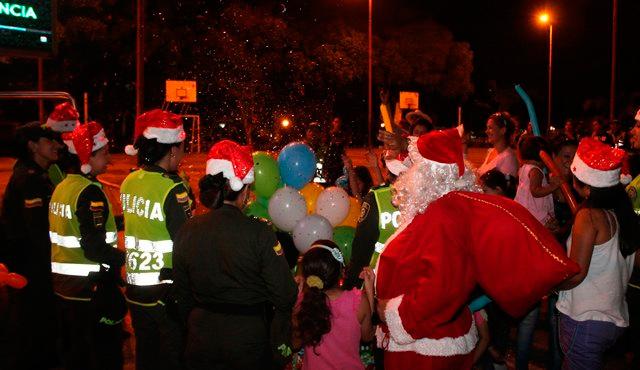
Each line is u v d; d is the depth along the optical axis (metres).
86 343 4.89
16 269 5.52
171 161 4.69
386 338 3.87
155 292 4.52
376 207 4.49
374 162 5.83
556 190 6.43
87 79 32.47
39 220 5.39
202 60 28.73
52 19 6.45
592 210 4.09
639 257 4.70
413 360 3.58
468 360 3.65
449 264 3.38
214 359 3.72
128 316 7.21
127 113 34.75
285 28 31.19
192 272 3.76
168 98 18.36
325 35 36.91
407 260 3.49
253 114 27.80
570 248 4.14
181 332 4.27
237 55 28.47
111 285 4.89
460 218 3.47
